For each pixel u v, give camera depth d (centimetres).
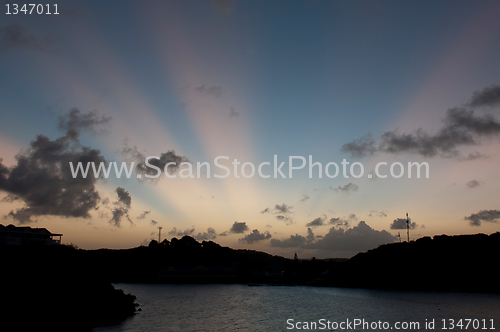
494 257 14575
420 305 8838
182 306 8750
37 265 6053
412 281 14012
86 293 6344
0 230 8594
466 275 13800
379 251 17475
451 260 15312
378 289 13688
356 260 17725
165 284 17950
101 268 8019
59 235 9544
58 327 4941
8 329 4381
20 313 4762
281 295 12069
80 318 5572
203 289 14825
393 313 7531
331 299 10525
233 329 5828
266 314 7475
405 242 17762
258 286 16950
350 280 16012
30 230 9181
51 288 5641
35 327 4653
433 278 13962
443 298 10375
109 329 5447
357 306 8756
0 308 4656
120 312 6781
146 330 5525
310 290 14312
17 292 5125
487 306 8575
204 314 7406
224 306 8856
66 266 6550
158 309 8019
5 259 5859
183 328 5812
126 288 15062
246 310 8119
